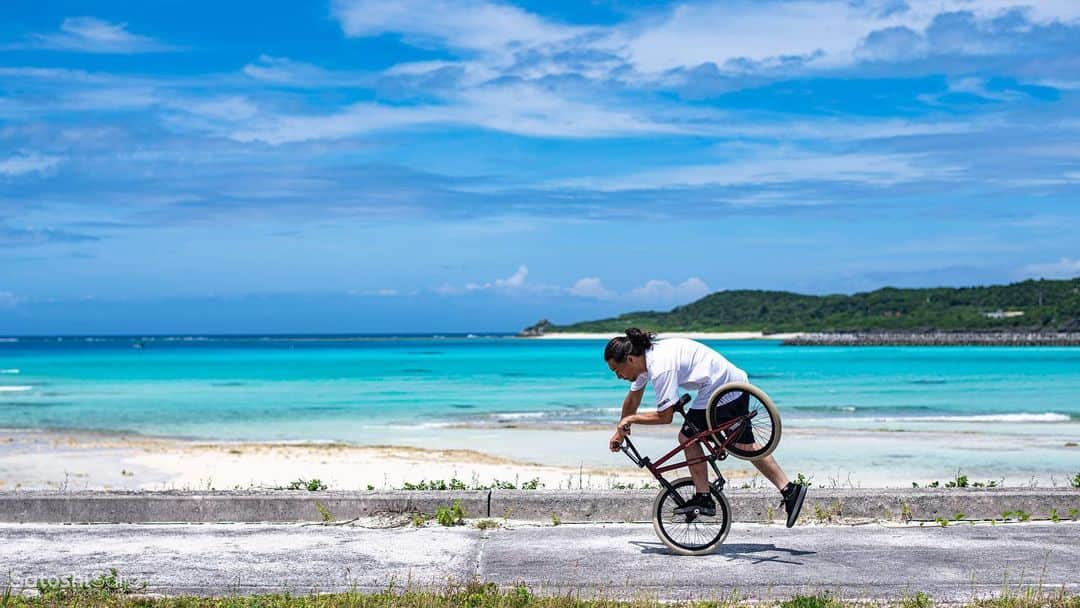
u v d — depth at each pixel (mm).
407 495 8133
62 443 19594
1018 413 26359
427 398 33094
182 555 6844
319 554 6871
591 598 5684
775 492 8117
